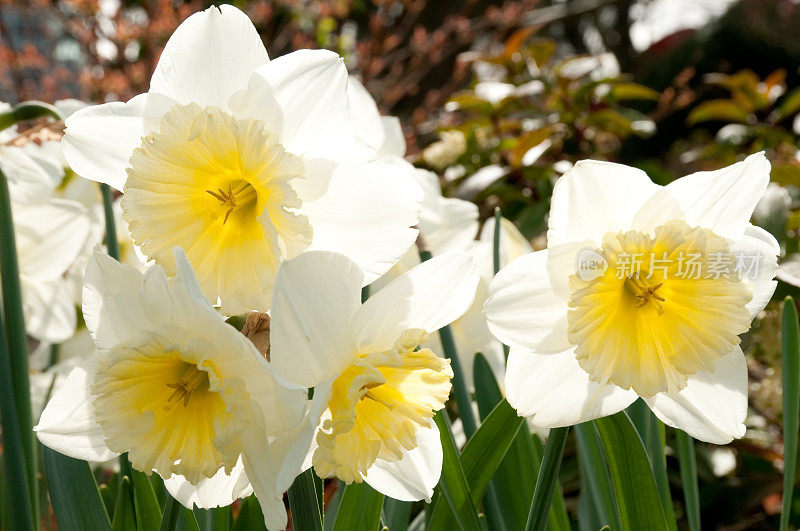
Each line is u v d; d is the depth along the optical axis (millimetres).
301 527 439
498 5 2580
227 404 416
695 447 820
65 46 1842
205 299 414
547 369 457
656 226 451
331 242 448
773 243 459
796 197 1090
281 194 434
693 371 453
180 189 445
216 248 444
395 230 448
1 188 521
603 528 508
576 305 444
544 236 1021
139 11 1782
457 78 1753
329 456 427
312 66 446
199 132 439
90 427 455
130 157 443
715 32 2807
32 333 648
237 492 446
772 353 777
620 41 3562
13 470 500
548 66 1347
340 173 447
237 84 451
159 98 450
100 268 435
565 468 768
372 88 1855
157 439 433
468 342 625
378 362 431
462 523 495
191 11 1696
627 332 454
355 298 434
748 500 788
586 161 447
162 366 439
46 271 645
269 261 432
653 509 487
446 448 497
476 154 1189
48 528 629
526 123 1229
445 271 442
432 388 448
